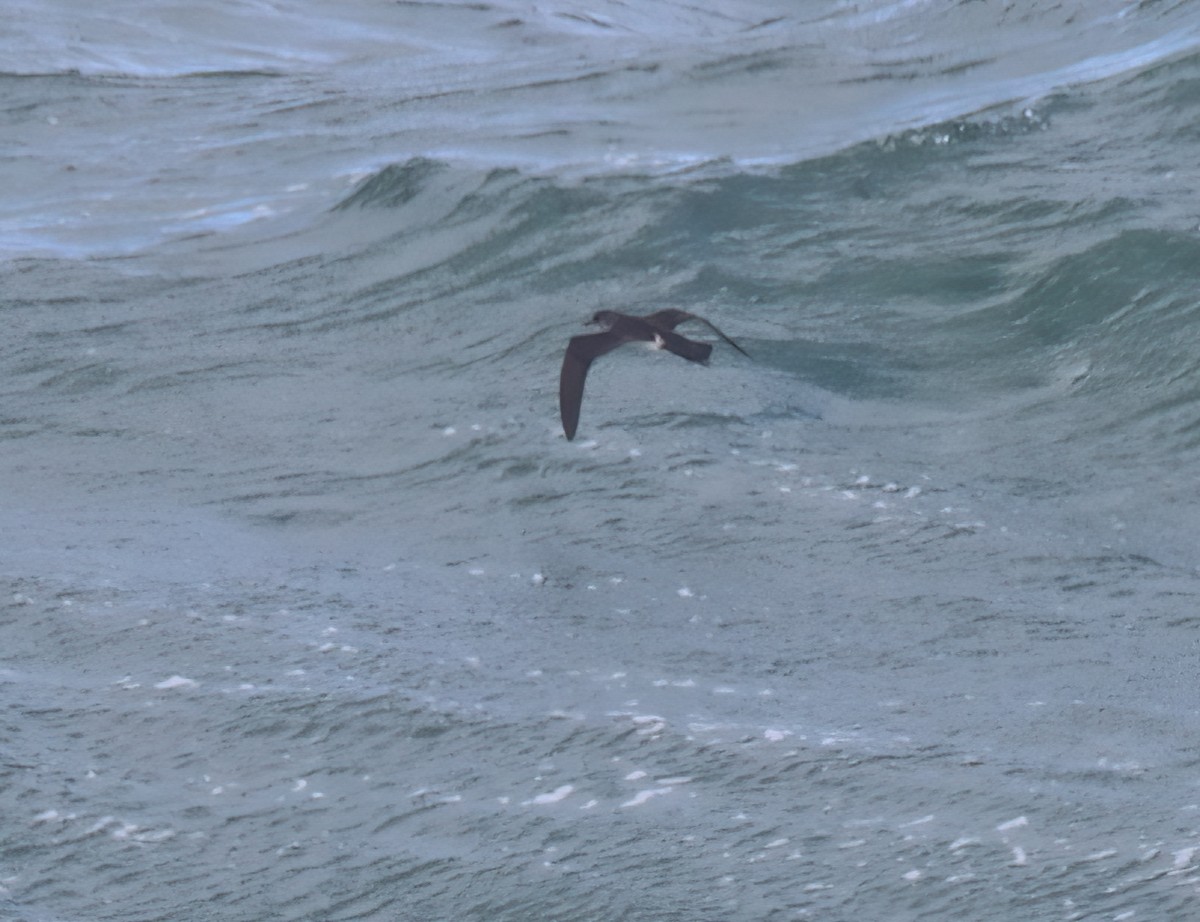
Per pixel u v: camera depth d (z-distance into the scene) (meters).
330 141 77.81
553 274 55.59
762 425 44.25
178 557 39.31
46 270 60.84
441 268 57.22
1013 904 25.83
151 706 32.53
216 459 45.09
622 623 35.41
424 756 30.61
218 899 27.41
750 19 115.94
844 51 87.25
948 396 46.19
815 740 30.42
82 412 48.59
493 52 101.62
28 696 33.09
